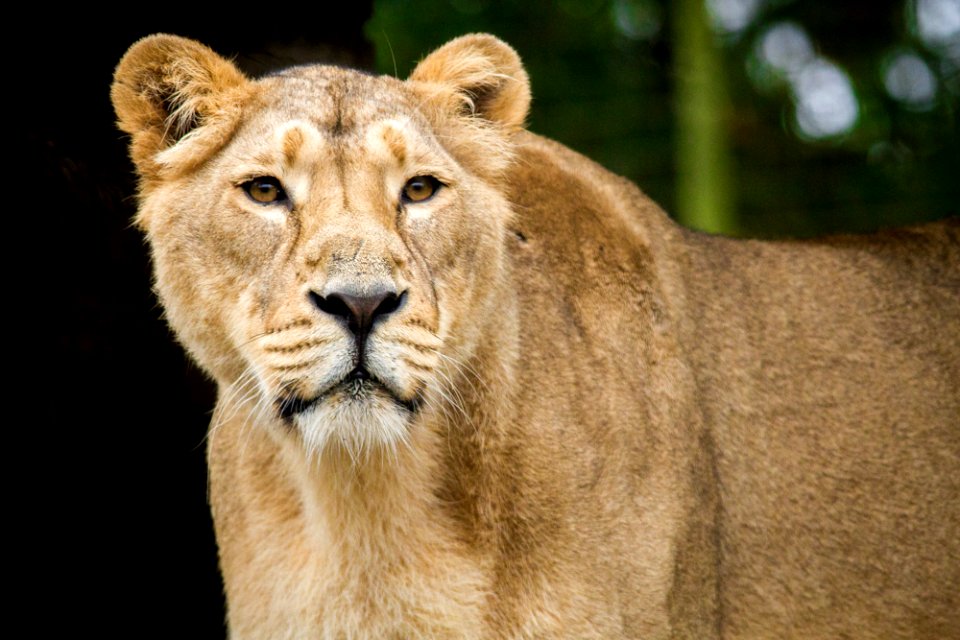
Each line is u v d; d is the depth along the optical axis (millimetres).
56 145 9281
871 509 8148
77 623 9406
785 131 16750
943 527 8289
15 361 9055
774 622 7965
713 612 7465
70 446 9375
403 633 6672
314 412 6039
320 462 6363
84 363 9406
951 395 8445
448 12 15984
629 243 7602
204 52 6727
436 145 6648
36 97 9297
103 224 9453
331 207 6172
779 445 8023
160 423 9758
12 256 9031
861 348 8352
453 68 7184
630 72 16047
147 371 9695
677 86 15641
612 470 6984
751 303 8234
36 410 9172
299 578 6762
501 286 6898
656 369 7426
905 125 16578
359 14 10797
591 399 7059
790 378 8141
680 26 15648
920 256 8812
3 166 9000
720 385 7949
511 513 6754
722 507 7805
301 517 6898
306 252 6066
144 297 9656
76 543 9398
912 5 16609
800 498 8016
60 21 9312
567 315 7215
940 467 8305
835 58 16969
